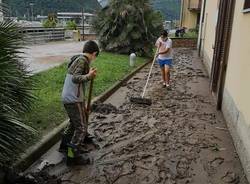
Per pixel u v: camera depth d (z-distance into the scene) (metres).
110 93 8.86
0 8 4.78
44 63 12.55
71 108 4.52
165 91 9.49
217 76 8.61
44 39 23.78
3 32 4.54
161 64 9.95
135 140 5.61
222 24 8.07
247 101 4.99
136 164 4.75
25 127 3.84
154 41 16.88
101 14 17.31
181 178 4.41
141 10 16.50
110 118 6.74
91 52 4.52
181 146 5.43
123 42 16.67
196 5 33.78
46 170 4.48
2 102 3.86
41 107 6.52
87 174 4.44
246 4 5.80
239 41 6.15
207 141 5.68
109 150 5.18
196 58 18.73
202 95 9.10
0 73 3.94
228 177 4.48
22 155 4.44
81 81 4.37
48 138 5.16
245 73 5.35
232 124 5.94
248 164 4.45
